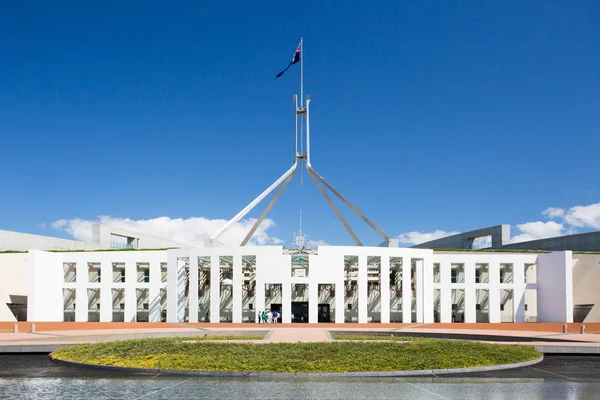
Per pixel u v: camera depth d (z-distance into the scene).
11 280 47.44
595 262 49.84
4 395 13.60
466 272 47.12
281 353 19.44
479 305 49.97
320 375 16.52
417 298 45.25
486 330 35.91
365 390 14.37
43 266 45.56
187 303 48.03
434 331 34.12
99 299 48.91
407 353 19.84
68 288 47.53
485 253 49.56
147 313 48.34
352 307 48.75
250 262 47.09
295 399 13.13
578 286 49.53
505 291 50.00
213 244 45.00
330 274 42.75
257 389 14.41
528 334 32.00
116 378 16.11
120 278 49.59
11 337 29.14
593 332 35.09
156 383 15.27
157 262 46.06
